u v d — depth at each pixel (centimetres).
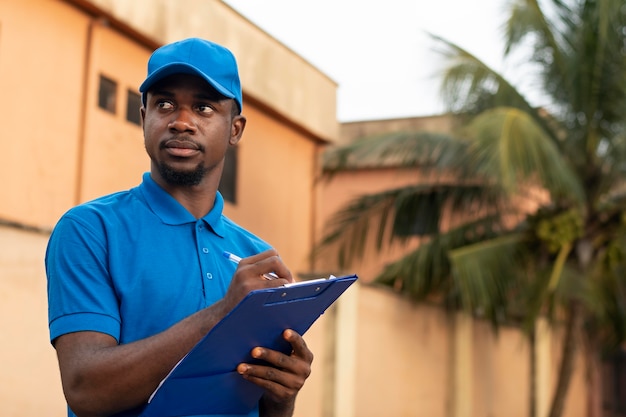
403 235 1333
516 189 1106
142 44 994
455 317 1350
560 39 1251
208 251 247
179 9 1029
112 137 945
